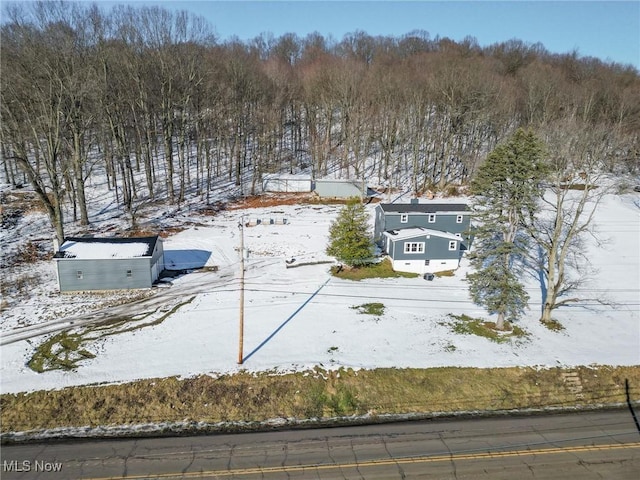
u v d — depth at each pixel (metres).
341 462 18.20
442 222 43.00
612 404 23.50
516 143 29.27
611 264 40.88
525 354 26.66
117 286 34.34
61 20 47.91
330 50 114.88
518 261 41.00
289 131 85.69
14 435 20.06
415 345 27.20
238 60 70.81
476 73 70.81
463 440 19.98
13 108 43.62
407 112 71.19
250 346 26.42
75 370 23.78
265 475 17.30
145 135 62.06
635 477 17.55
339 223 38.94
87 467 17.86
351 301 33.22
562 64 98.69
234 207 58.00
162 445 19.47
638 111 68.88
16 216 47.97
